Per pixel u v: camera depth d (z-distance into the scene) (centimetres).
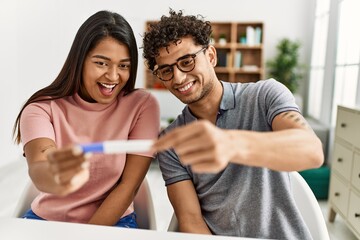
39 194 137
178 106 529
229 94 123
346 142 255
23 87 439
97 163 126
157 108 139
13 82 416
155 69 118
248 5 544
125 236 89
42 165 97
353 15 345
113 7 550
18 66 427
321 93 451
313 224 118
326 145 396
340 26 388
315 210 119
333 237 253
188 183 127
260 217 115
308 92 531
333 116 392
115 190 127
